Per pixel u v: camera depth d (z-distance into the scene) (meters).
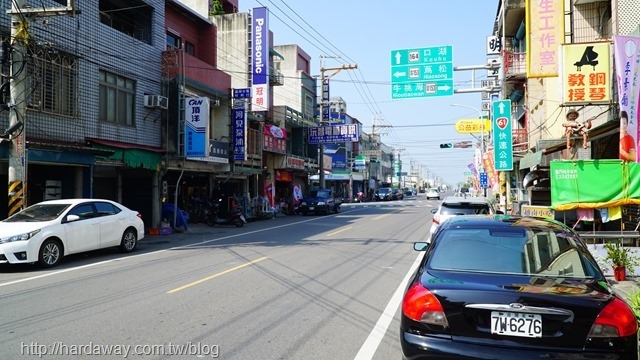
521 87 27.14
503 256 4.42
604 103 11.53
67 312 6.68
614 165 9.59
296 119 37.62
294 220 27.11
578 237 4.73
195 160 21.83
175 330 5.84
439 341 3.66
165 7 23.12
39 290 8.20
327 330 5.91
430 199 71.69
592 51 11.61
